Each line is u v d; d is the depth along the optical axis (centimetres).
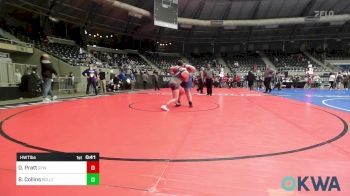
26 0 2189
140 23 3369
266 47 4150
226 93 1661
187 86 823
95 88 1500
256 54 4012
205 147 357
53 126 505
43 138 404
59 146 357
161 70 3362
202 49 4194
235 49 4197
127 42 3591
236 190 225
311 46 4056
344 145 367
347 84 2622
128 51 3612
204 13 3512
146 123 540
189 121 566
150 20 3231
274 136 423
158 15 2877
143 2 2980
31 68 1355
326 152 333
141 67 3134
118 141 388
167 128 488
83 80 1797
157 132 453
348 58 3600
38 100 1072
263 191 223
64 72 1972
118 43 3494
